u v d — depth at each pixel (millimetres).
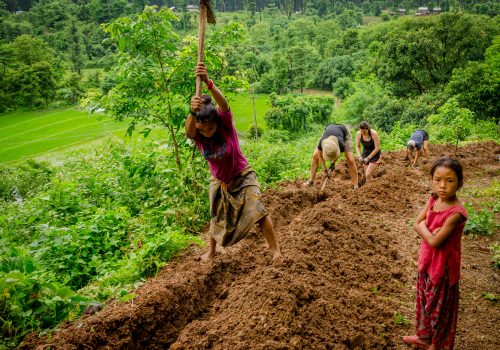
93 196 7922
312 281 4238
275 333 3404
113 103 7750
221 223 4266
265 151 10656
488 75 24812
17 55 86375
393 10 162250
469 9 108625
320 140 7422
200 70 3807
